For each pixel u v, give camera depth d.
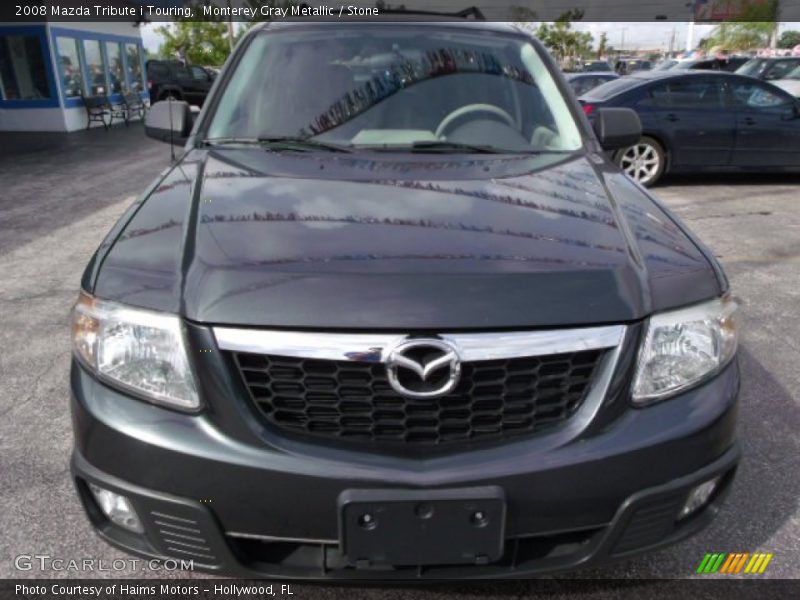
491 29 3.15
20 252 5.54
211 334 1.53
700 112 8.25
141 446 1.57
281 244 1.71
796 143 8.41
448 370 1.52
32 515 2.32
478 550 1.57
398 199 2.01
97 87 17.20
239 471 1.53
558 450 1.56
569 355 1.58
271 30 3.07
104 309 1.64
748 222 6.62
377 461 1.53
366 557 1.57
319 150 2.54
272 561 1.64
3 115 15.52
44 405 3.05
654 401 1.64
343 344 1.50
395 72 2.88
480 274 1.58
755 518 2.35
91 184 8.80
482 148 2.62
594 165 2.49
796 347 3.74
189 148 2.62
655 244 1.85
